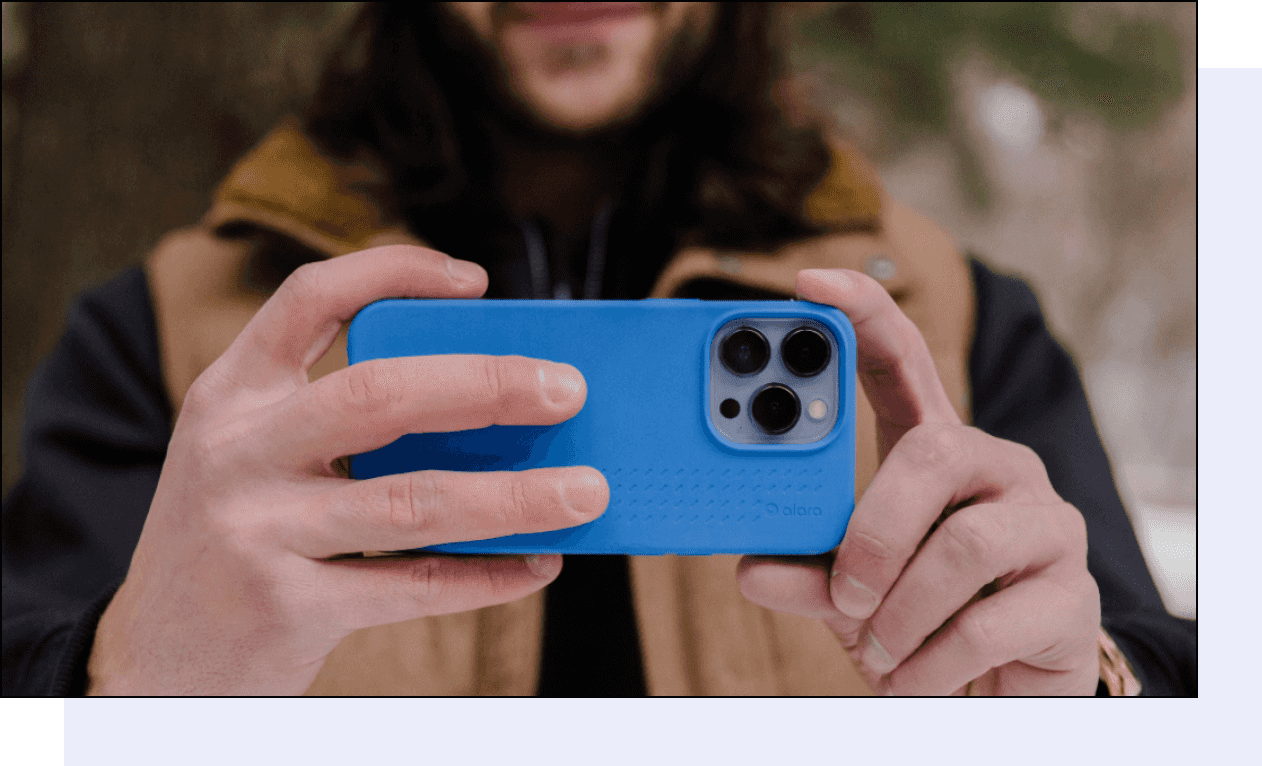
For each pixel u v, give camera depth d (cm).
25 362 199
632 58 139
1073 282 307
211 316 147
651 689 134
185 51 203
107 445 143
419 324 69
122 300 152
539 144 149
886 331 74
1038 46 231
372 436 66
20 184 203
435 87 143
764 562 75
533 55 137
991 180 262
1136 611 123
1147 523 254
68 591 132
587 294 152
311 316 71
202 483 69
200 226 162
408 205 143
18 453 197
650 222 150
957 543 67
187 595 70
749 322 69
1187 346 316
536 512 64
